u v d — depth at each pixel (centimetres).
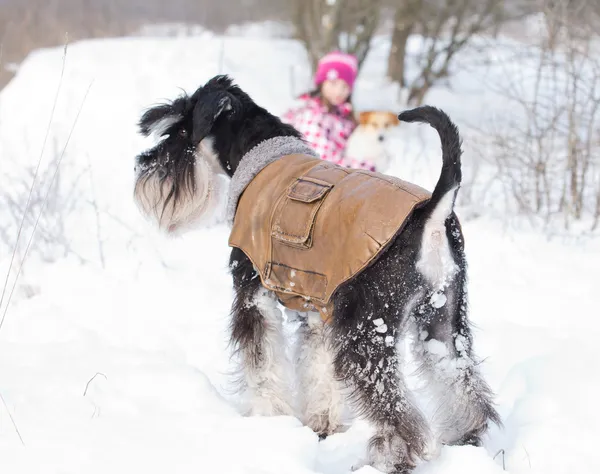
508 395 358
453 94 1079
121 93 946
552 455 299
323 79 643
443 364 304
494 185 698
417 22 1079
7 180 705
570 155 612
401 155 770
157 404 328
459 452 284
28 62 1072
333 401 343
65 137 830
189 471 272
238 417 317
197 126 340
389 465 286
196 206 369
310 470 275
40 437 290
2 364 361
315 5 1041
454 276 295
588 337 414
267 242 313
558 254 537
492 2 948
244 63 1123
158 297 474
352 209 290
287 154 338
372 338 289
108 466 273
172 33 1797
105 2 2184
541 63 646
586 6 639
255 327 330
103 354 377
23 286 469
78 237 580
